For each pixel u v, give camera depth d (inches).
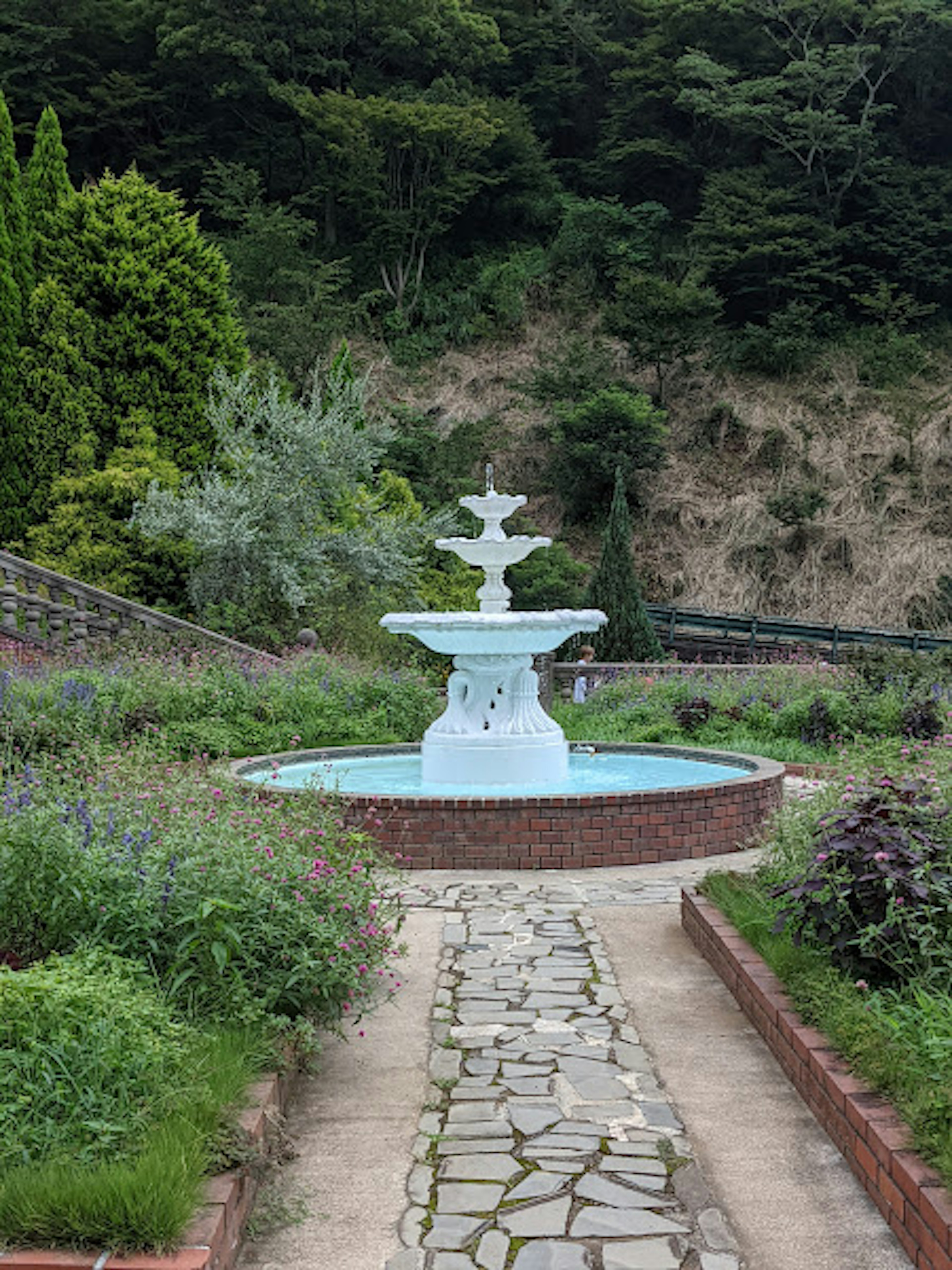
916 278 1599.4
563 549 1143.6
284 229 1469.0
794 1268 121.7
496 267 1680.6
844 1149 145.6
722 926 227.6
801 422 1427.2
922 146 1755.7
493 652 384.8
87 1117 128.1
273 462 783.1
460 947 242.7
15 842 179.3
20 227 870.4
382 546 829.8
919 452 1366.9
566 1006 205.0
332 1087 170.2
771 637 1078.4
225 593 772.6
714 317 1485.0
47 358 818.8
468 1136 152.8
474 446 1358.3
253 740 482.6
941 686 555.8
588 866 326.3
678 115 1839.3
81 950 163.3
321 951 175.2
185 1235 112.7
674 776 409.4
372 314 1680.6
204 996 167.3
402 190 1728.6
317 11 1647.4
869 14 1610.5
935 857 191.8
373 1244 126.5
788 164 1649.9
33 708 434.9
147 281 828.0
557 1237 126.6
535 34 1876.2
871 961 177.9
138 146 1676.9
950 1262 111.3
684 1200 135.0
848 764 268.4
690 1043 187.2
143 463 789.9
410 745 465.7
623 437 1332.4
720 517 1353.3
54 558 756.0
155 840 196.7
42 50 1601.9
